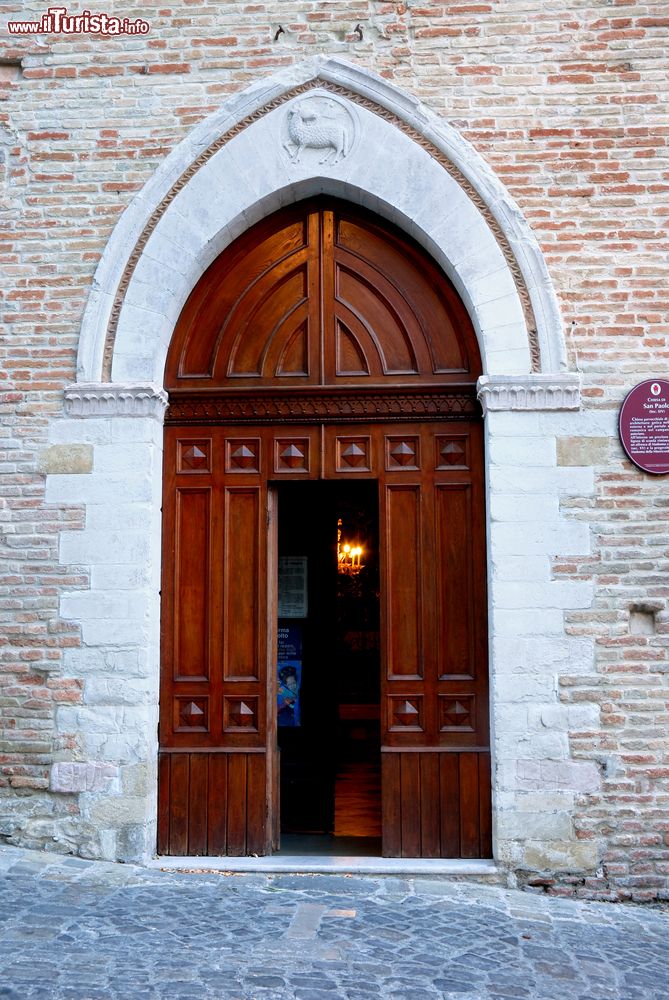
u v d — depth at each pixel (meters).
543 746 5.91
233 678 6.39
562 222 6.28
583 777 5.88
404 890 5.67
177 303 6.51
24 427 6.34
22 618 6.18
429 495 6.45
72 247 6.46
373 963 4.54
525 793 5.89
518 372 6.19
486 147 6.36
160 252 6.43
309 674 8.63
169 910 5.17
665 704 5.90
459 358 6.53
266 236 6.74
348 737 11.51
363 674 12.16
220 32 6.54
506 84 6.39
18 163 6.54
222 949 4.64
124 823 6.02
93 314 6.37
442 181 6.36
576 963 4.69
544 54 6.40
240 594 6.47
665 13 6.38
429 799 6.21
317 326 6.64
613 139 6.32
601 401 6.14
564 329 6.20
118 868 5.86
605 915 5.46
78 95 6.55
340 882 5.77
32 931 4.78
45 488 6.28
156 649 6.32
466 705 6.27
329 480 6.55
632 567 6.01
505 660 5.98
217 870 6.00
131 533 6.21
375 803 8.26
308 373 6.60
